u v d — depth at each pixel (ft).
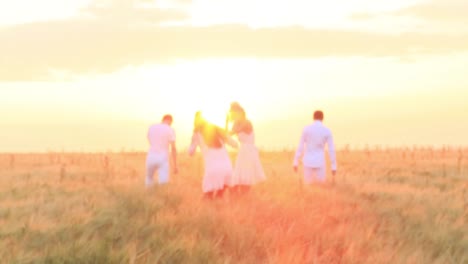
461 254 24.48
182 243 22.77
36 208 31.68
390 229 27.35
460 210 32.09
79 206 31.76
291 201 31.81
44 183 43.32
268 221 28.48
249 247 24.20
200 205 30.53
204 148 36.40
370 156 76.95
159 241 23.47
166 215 27.35
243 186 37.40
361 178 48.32
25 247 23.08
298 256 22.65
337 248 24.49
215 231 25.50
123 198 32.83
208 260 21.94
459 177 51.24
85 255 21.35
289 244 24.52
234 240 24.48
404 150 82.84
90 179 47.70
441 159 72.64
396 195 36.88
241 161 37.42
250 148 37.78
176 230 25.14
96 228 25.99
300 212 29.48
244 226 26.43
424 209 32.27
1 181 45.65
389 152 82.94
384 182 45.78
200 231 25.32
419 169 58.80
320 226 26.99
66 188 40.78
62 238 24.12
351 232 25.94
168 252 22.27
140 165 64.03
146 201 31.09
